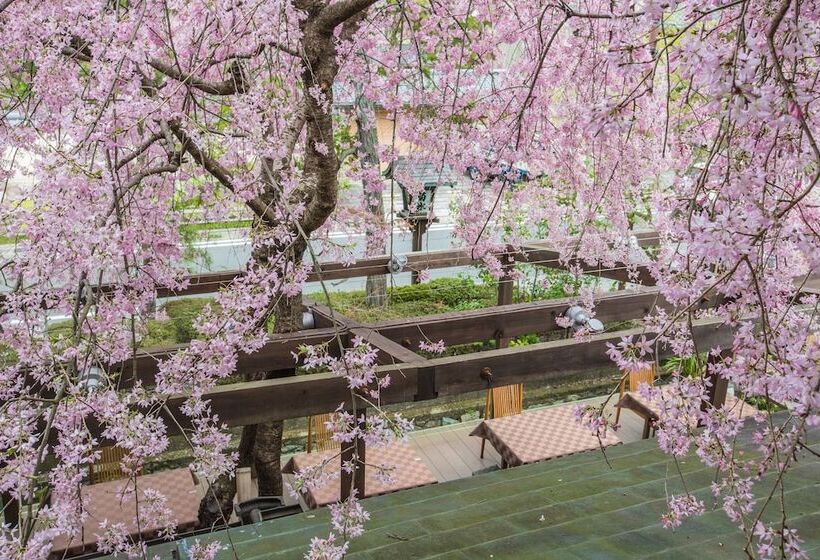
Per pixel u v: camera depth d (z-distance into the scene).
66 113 2.65
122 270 2.85
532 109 4.27
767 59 1.67
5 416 2.25
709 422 2.14
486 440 6.73
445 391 3.90
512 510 3.42
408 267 5.62
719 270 2.12
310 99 3.85
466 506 3.53
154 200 3.31
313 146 4.13
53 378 2.53
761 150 2.04
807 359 1.54
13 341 2.52
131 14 2.64
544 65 4.24
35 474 2.16
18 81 3.51
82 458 2.29
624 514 3.23
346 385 3.67
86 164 2.33
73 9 2.57
